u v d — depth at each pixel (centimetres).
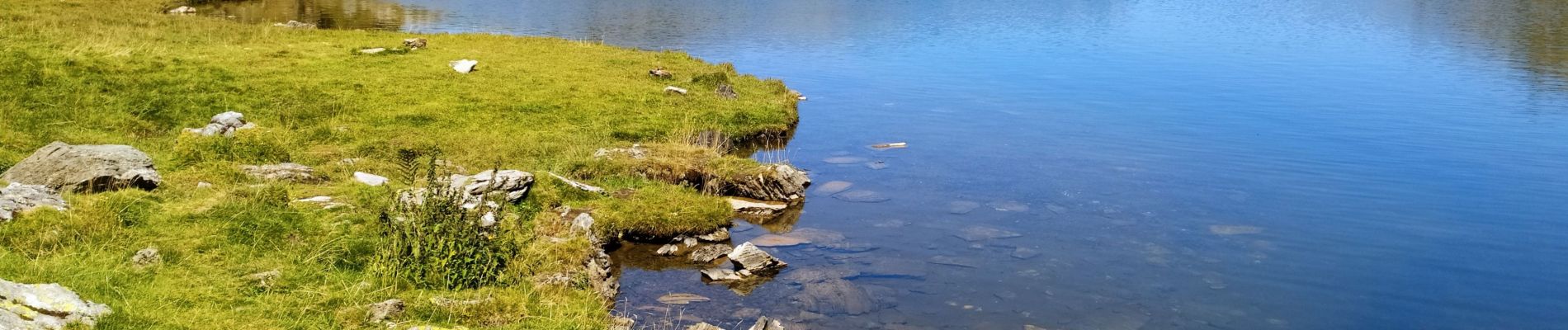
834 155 3062
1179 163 2973
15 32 3566
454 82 3572
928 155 3070
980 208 2439
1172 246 2138
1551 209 2508
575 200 2242
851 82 4719
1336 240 2203
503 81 3659
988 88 4575
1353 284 1922
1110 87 4662
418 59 3950
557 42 4969
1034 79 4919
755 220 2328
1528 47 6619
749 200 2486
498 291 1562
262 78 3384
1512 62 5775
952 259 2027
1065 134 3444
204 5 7575
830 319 1692
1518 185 2759
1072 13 9975
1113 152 3136
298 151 2619
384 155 2617
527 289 1605
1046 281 1898
